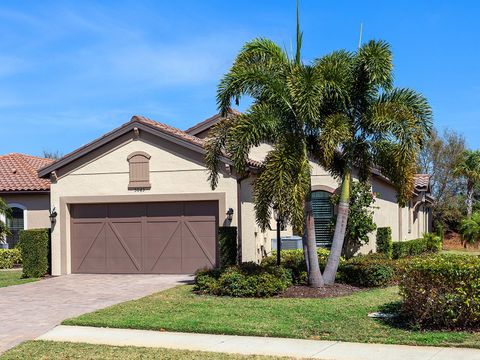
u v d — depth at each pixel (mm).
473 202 50562
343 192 16234
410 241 28531
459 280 10703
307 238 15789
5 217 26266
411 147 14344
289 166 14164
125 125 20234
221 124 16000
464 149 50312
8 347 10594
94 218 21031
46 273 21250
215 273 16062
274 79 14945
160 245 20312
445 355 9164
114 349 10109
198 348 10070
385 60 14883
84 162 20953
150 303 14289
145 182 20234
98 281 19000
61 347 10375
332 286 15977
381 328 11133
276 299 14594
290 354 9492
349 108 15672
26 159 30734
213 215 19828
